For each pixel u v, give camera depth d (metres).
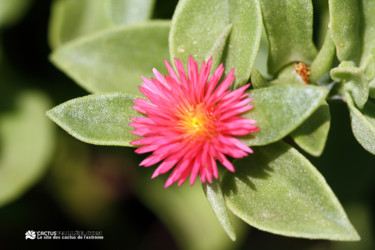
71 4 0.19
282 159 0.16
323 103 0.16
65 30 0.19
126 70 0.18
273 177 0.16
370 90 0.16
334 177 0.19
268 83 0.16
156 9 0.19
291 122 0.15
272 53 0.17
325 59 0.16
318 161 0.19
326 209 0.15
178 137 0.16
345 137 0.19
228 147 0.15
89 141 0.16
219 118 0.16
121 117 0.16
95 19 0.19
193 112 0.16
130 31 0.17
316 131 0.16
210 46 0.17
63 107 0.16
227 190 0.16
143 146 0.16
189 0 0.16
